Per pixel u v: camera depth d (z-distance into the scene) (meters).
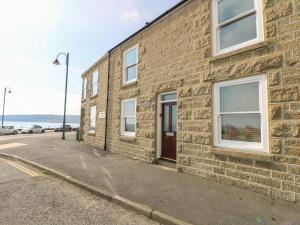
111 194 4.89
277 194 4.71
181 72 7.25
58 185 5.86
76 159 9.01
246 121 5.51
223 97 6.06
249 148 5.32
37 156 9.73
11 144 14.55
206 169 6.21
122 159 9.05
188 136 6.81
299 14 4.60
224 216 3.86
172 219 3.75
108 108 11.95
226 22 6.05
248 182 5.23
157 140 8.24
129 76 10.51
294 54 4.62
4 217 3.91
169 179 6.08
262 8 5.24
